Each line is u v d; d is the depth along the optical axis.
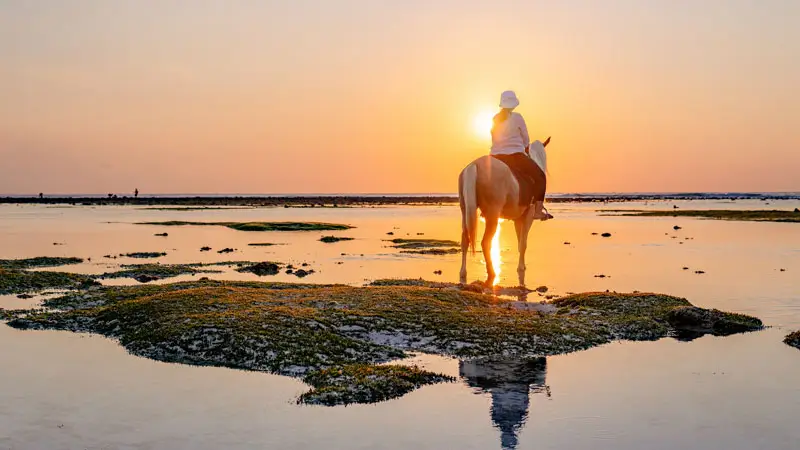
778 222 67.94
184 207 119.31
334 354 14.16
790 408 11.19
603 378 12.94
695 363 13.98
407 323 16.25
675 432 10.14
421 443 9.72
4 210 101.06
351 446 9.59
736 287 23.56
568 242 43.78
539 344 15.23
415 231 54.88
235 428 10.27
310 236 49.22
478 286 21.73
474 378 12.95
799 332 16.14
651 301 19.42
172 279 26.09
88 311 18.53
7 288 22.81
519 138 21.84
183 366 13.70
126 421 10.55
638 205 146.88
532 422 10.56
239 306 17.27
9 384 12.41
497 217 20.62
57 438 9.86
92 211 98.06
